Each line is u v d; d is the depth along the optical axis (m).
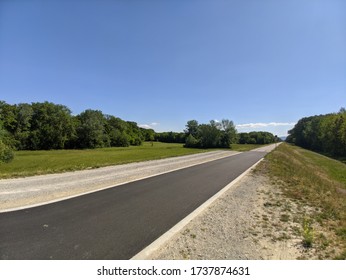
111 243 4.74
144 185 10.83
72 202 7.50
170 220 6.21
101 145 79.69
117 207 7.21
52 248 4.45
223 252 4.52
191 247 4.68
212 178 13.43
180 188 10.42
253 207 7.60
